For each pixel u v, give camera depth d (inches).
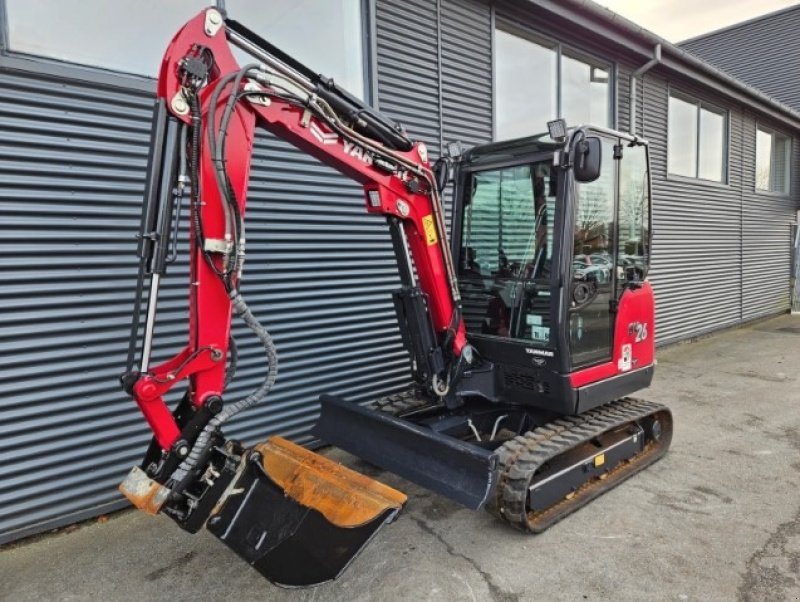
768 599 97.3
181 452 88.7
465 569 110.0
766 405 213.6
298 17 172.7
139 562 117.0
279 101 99.5
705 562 109.3
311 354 178.9
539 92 253.9
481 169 142.6
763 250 431.5
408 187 122.9
